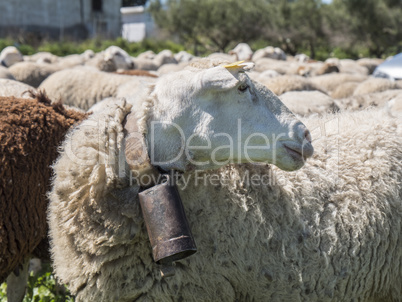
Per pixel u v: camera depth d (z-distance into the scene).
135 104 3.01
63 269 3.11
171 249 2.76
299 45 51.47
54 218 3.08
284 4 49.75
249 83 2.84
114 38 54.66
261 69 16.33
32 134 3.85
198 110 2.83
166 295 3.03
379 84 9.23
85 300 3.05
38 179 3.81
